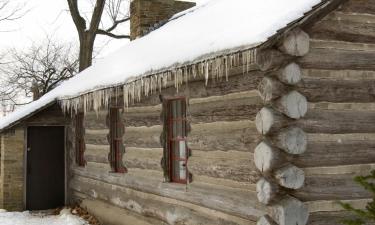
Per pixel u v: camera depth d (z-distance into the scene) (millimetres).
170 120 8078
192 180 6938
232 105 6008
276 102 5152
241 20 5840
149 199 8438
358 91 5609
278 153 5086
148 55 8102
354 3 5617
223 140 6164
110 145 10273
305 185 5203
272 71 5164
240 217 5836
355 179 4980
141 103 8828
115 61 10359
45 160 12992
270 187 5070
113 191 10078
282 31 4812
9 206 12477
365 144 5613
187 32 7648
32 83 25156
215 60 5574
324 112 5387
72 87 11594
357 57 5613
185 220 7156
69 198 13016
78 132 12664
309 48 5277
